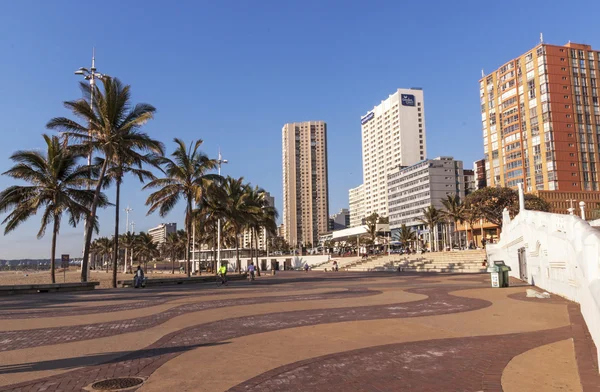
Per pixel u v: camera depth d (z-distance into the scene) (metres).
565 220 15.88
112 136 30.23
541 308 13.78
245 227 57.94
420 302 16.91
